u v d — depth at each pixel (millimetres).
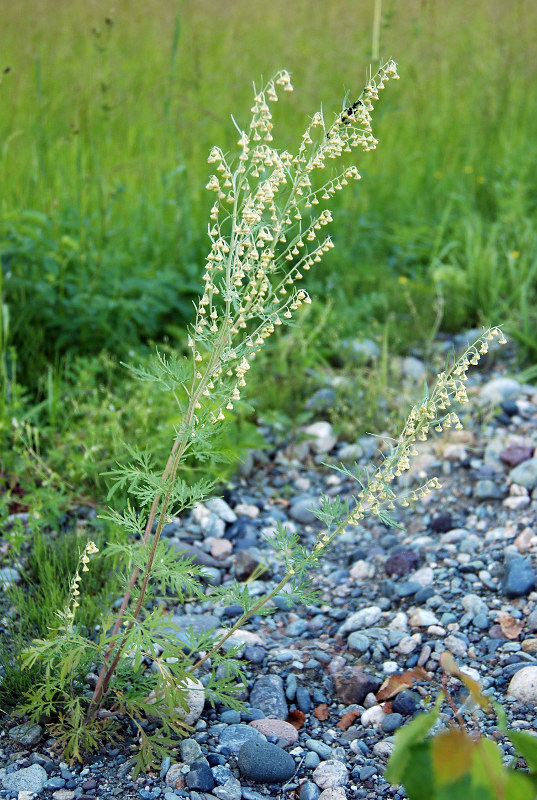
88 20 7781
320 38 8102
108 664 2480
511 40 8086
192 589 2441
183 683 2574
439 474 4137
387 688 2836
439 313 5070
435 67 8047
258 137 2109
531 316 5344
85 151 6219
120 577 2770
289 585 3518
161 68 7426
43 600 3131
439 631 3096
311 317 5477
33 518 3508
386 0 8539
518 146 7250
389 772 1644
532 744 1671
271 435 4582
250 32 8156
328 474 4344
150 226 5805
